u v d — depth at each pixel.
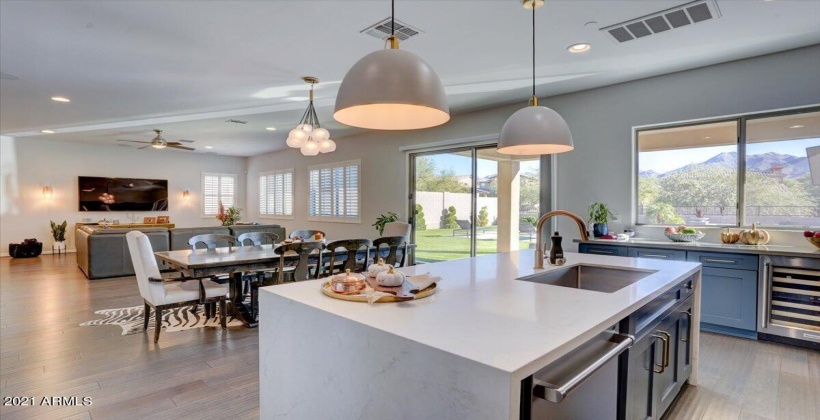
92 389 2.53
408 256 5.46
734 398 2.46
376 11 2.77
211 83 4.40
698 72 4.11
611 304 1.50
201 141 8.83
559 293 1.69
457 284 1.87
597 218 4.60
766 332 3.42
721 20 2.95
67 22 2.88
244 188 12.06
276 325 1.65
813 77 3.52
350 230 8.19
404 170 7.04
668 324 2.06
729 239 3.86
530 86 4.71
